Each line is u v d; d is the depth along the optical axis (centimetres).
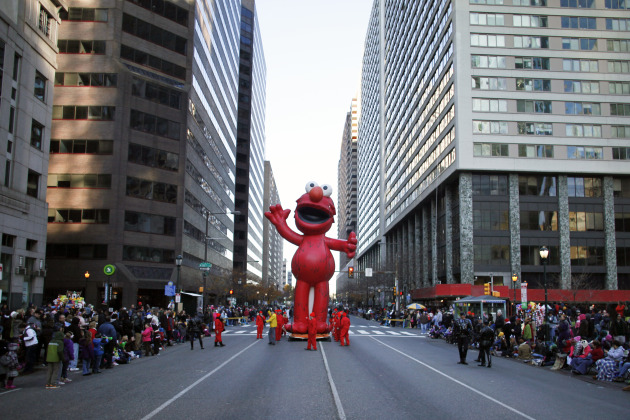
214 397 1171
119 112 5331
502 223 6341
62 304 2512
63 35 5406
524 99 6397
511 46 6475
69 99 5322
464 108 6322
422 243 8475
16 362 1303
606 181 6475
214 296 7744
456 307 4053
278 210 3083
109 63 5394
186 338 2969
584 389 1451
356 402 1128
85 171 5231
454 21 6506
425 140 8012
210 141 7344
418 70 8681
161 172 5631
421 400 1173
